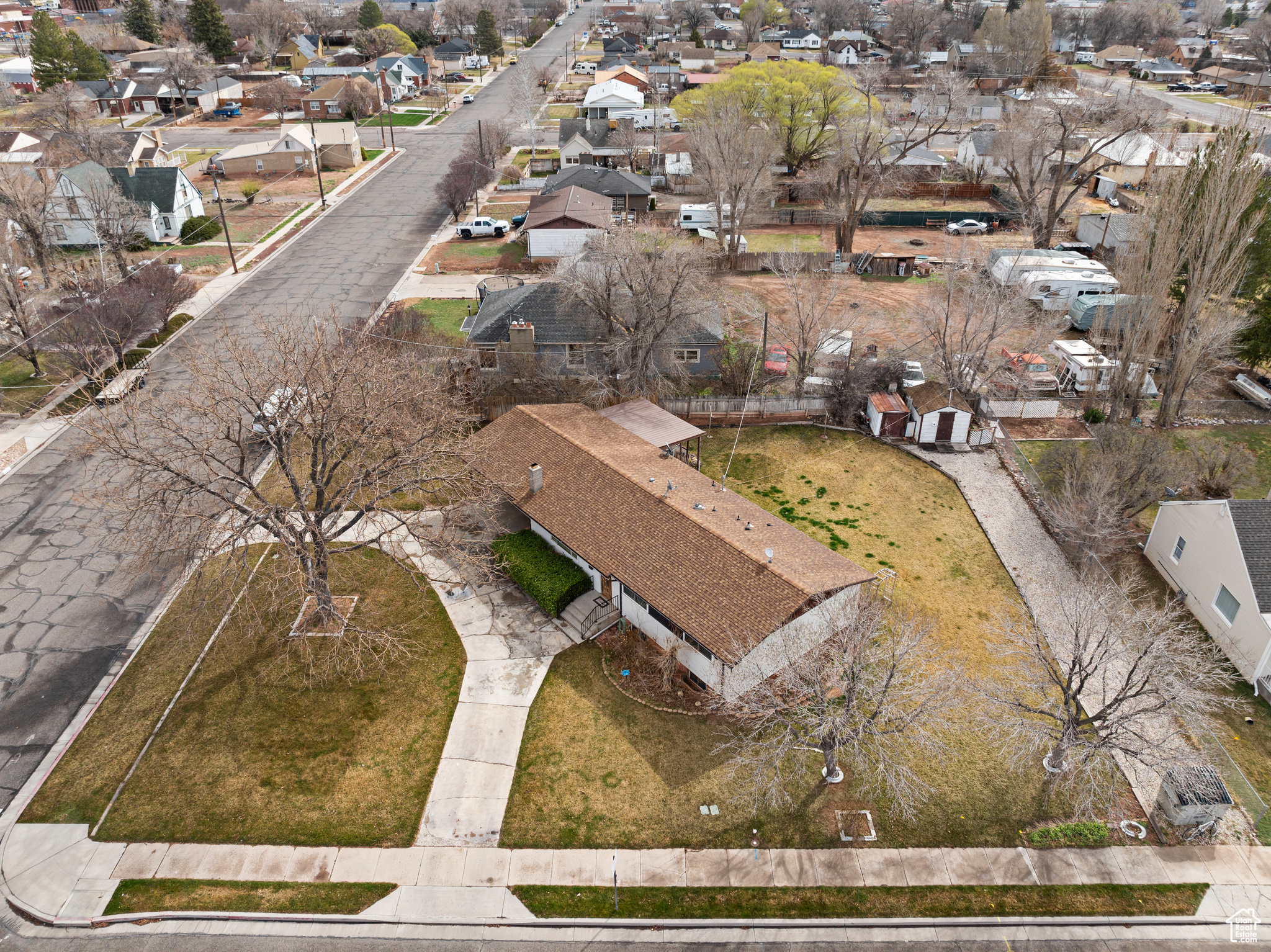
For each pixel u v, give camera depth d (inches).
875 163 2743.6
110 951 778.2
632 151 3528.5
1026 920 809.5
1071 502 1321.4
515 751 978.1
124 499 1015.0
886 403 1648.6
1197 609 1187.3
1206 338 1578.5
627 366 1672.0
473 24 7071.9
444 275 2471.7
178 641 1135.6
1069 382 1840.6
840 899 826.2
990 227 3002.0
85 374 1514.5
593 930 802.8
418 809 911.7
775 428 1688.0
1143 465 1357.0
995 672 1084.5
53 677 1075.3
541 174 3631.9
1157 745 854.5
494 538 1286.9
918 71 5969.5
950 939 796.0
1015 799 928.9
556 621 1173.7
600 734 999.0
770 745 982.4
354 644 1122.7
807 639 1031.6
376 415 1068.5
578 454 1311.5
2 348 1888.5
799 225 3063.5
